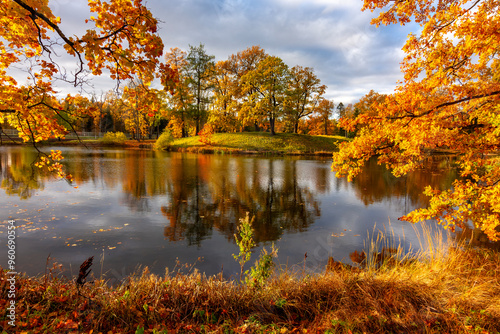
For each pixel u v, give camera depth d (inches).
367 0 164.9
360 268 200.4
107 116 2314.2
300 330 111.8
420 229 300.7
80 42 108.1
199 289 134.3
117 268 197.0
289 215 352.8
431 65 161.6
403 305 126.0
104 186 486.6
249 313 123.4
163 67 127.2
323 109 2150.6
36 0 98.9
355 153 177.8
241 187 522.6
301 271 189.2
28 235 250.8
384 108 171.9
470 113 160.6
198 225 301.9
